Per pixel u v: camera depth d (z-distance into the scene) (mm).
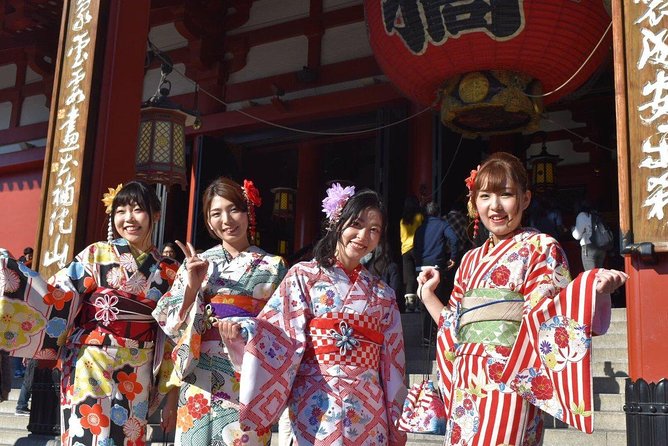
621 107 4691
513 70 8922
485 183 3578
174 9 14492
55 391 6902
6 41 17031
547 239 3449
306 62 14336
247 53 15000
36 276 4660
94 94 7457
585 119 15938
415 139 12656
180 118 9320
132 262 4809
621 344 7758
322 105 13633
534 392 3236
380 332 3828
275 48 14734
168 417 4844
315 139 14766
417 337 9547
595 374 7223
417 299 10273
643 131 4609
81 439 4512
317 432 3566
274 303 3791
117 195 4910
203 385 4316
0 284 4555
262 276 4492
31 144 16562
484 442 3279
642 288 4461
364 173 17547
